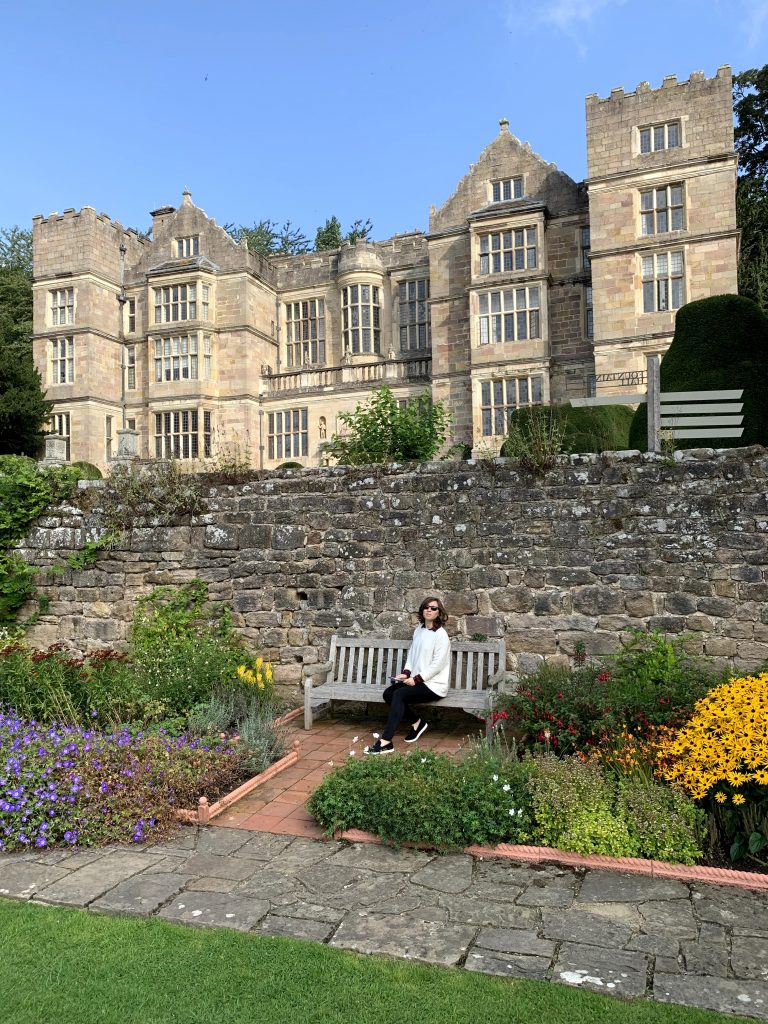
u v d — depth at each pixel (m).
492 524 7.53
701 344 9.33
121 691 6.89
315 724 7.67
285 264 30.64
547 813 4.48
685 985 3.07
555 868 4.26
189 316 28.73
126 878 4.21
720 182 21.38
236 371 28.39
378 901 3.87
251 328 28.56
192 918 3.71
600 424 11.97
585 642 7.11
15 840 4.65
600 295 22.47
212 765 5.58
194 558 8.72
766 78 28.00
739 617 6.64
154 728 6.25
